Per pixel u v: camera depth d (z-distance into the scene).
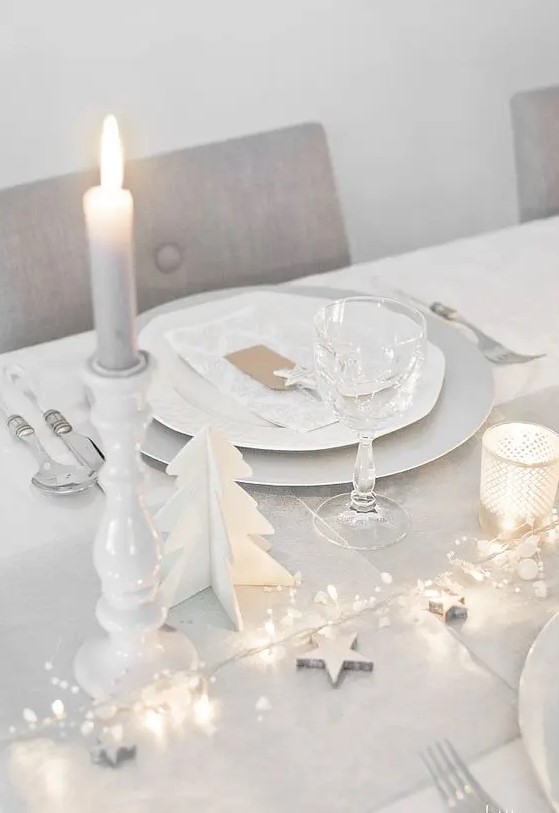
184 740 0.62
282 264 1.49
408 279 1.23
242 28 1.67
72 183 1.32
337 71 1.80
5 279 1.30
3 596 0.73
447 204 2.06
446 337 1.05
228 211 1.43
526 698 0.61
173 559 0.71
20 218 1.30
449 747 0.61
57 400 0.97
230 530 0.71
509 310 1.16
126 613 0.65
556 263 1.28
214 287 1.46
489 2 1.90
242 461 0.70
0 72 1.53
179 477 0.70
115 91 1.62
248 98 1.73
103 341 0.58
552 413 0.95
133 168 1.37
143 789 0.59
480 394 0.95
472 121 2.00
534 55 2.01
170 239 1.41
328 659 0.66
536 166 1.65
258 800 0.58
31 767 0.60
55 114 1.59
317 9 1.72
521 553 0.77
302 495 0.84
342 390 0.76
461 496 0.84
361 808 0.57
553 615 0.70
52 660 0.68
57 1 1.51
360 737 0.62
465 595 0.73
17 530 0.79
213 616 0.71
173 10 1.60
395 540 0.79
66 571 0.75
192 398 0.95
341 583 0.74
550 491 0.78
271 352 1.00
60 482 0.84
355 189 1.93
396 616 0.71
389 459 0.85
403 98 1.90
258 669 0.67
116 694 0.64
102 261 0.55
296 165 1.46
